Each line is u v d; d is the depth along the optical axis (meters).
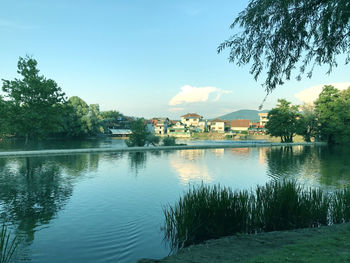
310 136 68.50
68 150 34.44
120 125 119.19
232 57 7.53
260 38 7.09
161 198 12.45
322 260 3.88
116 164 24.89
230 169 22.50
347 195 8.60
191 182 16.55
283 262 3.99
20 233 8.03
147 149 42.50
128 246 7.07
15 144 48.31
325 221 8.03
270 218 7.78
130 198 12.43
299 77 7.55
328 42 7.10
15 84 35.84
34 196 12.65
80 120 81.56
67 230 8.27
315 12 6.77
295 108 64.81
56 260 6.23
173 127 114.75
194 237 7.32
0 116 35.44
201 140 91.56
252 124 121.38
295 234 6.48
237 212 7.64
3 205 11.08
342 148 49.69
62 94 40.44
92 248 6.92
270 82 7.43
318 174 19.81
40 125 37.75
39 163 24.72
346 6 5.94
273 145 56.28
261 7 6.63
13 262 6.10
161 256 6.44
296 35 6.88
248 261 4.30
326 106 63.41
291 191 8.03
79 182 16.22
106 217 9.59
